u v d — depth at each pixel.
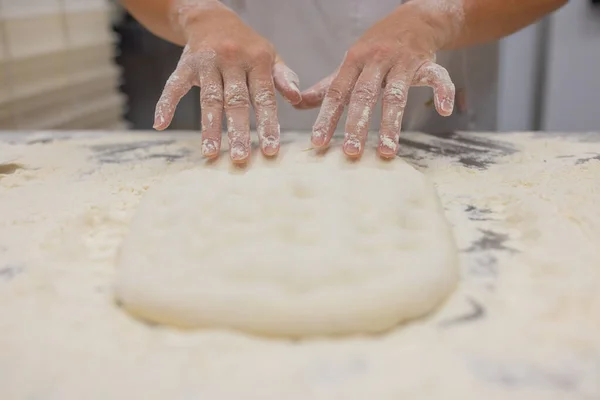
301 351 0.31
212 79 0.52
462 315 0.33
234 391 0.28
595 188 0.47
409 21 0.55
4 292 0.36
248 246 0.36
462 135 0.62
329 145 0.51
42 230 0.44
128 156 0.59
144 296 0.34
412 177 0.44
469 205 0.46
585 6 0.89
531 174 0.51
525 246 0.40
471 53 0.74
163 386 0.29
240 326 0.33
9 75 0.91
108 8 1.11
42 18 0.95
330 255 0.34
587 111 0.95
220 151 0.51
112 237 0.42
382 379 0.29
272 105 0.51
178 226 0.38
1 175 0.54
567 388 0.28
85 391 0.28
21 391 0.29
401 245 0.36
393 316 0.33
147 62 1.15
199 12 0.59
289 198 0.39
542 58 0.96
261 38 0.57
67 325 0.33
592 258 0.37
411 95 0.73
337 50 0.72
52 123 1.00
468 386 0.28
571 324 0.32
